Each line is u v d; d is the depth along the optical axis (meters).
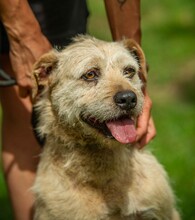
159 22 16.52
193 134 9.21
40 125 5.61
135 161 5.53
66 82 5.52
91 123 5.37
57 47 6.11
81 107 5.37
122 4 5.82
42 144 5.84
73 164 5.41
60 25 6.21
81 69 5.45
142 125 5.55
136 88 5.50
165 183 5.65
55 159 5.51
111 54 5.55
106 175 5.38
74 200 5.38
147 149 5.92
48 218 5.48
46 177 5.53
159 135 9.19
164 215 5.59
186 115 10.12
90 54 5.50
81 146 5.39
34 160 6.18
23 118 6.11
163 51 14.35
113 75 5.46
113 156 5.37
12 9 5.46
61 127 5.46
